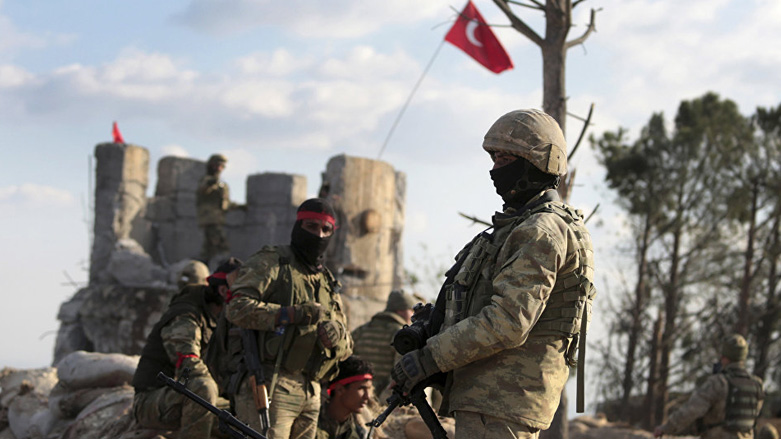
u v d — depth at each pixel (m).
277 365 5.00
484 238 3.42
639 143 24.45
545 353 3.28
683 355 23.77
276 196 17.91
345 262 15.91
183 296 6.40
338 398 5.82
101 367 7.91
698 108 24.19
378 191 16.41
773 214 23.00
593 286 3.38
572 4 7.86
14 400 8.54
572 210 3.46
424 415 3.43
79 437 6.97
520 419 3.22
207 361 5.52
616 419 24.02
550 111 7.80
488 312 3.18
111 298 16.73
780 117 23.27
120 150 17.80
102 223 17.62
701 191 23.36
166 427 6.25
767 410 22.78
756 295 24.27
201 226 16.70
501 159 3.49
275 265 5.14
